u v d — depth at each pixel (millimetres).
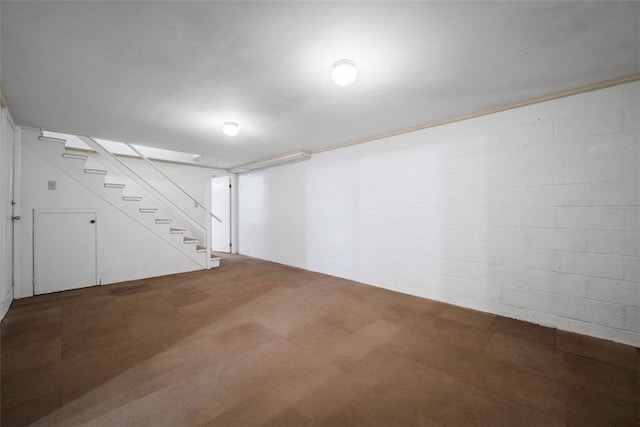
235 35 1604
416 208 3408
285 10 1397
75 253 3721
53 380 1701
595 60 1892
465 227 3010
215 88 2297
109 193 4016
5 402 1497
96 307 3020
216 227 7316
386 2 1343
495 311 2816
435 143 3223
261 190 5996
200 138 3887
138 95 2434
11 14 1398
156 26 1520
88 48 1725
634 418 1423
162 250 4531
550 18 1468
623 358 1974
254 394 1597
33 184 3393
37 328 2467
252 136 3799
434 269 3262
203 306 3061
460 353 2061
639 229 2119
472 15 1441
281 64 1928
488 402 1544
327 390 1639
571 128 2379
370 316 2770
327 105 2676
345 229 4266
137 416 1416
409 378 1759
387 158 3689
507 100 2584
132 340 2246
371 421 1401
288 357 2002
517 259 2678
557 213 2459
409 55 1825
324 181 4582
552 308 2494
